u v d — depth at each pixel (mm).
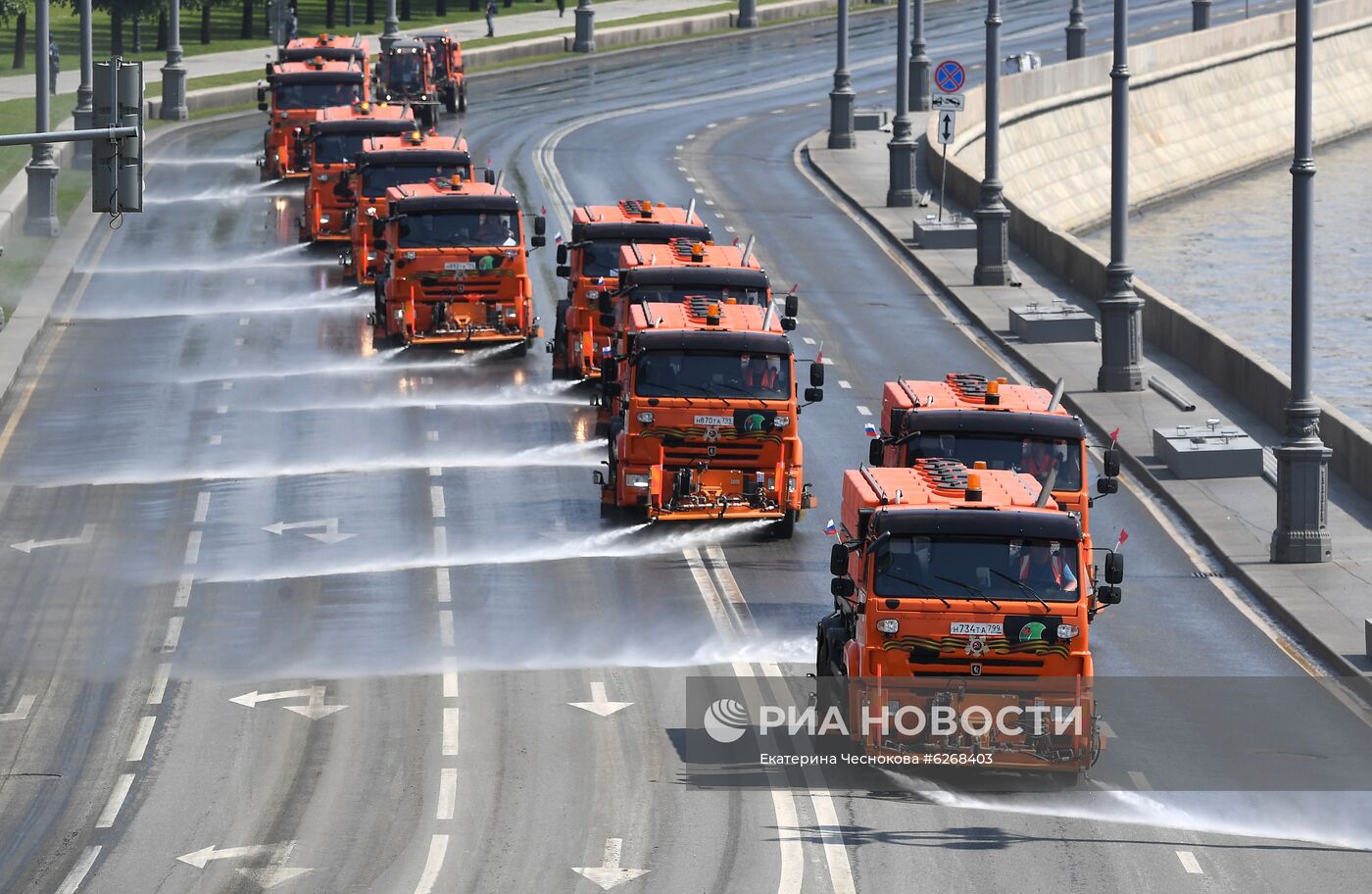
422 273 164500
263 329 177500
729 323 125812
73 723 94188
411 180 190875
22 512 127875
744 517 122062
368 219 191125
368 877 77500
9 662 102188
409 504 129375
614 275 154250
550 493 131875
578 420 149875
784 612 109812
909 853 80125
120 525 125125
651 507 121438
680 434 121438
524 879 77375
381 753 90438
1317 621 108625
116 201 108375
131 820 83312
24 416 150625
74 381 160500
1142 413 154000
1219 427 140875
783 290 196750
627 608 110375
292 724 93875
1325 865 79500
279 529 124250
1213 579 118375
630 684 99000
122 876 77625
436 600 111500
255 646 104500
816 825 82812
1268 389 151250
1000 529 87312
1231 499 132625
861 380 163000
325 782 87125
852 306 191375
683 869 78375
